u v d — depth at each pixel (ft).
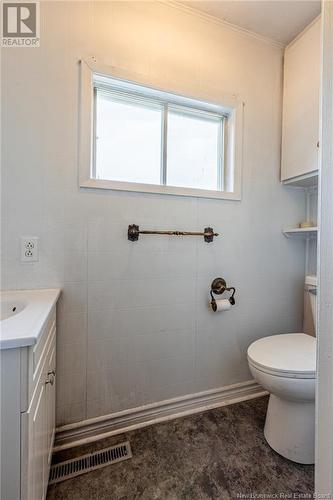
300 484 3.47
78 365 4.19
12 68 3.74
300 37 5.21
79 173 4.08
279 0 4.58
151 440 4.22
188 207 4.91
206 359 5.15
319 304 1.66
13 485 2.05
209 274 5.14
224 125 5.45
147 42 4.49
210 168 5.45
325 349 1.60
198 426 4.56
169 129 5.07
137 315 4.56
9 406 2.04
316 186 5.85
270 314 5.75
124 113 4.75
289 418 3.88
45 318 2.63
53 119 3.94
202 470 3.67
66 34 3.99
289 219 5.90
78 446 4.06
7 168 3.75
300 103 5.21
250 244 5.52
